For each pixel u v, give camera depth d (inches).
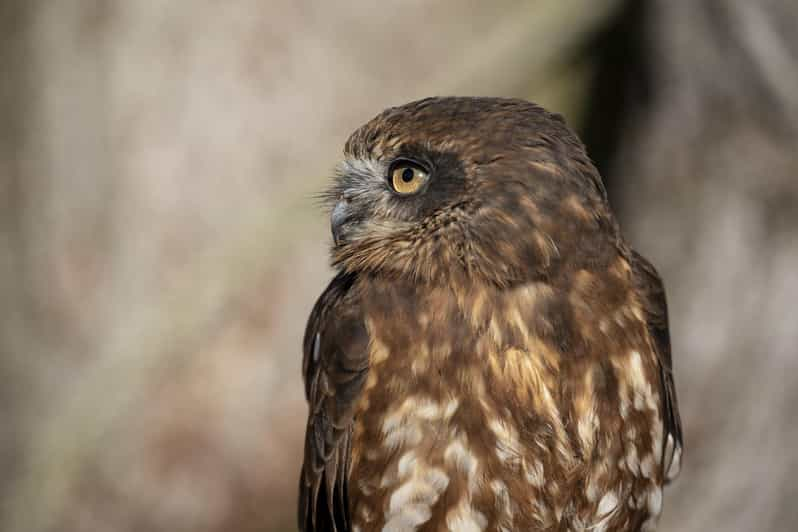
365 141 350.9
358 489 343.9
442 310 333.1
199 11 656.4
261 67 657.0
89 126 661.3
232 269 602.2
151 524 639.8
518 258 329.1
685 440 498.6
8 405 644.1
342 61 661.9
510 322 330.3
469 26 666.2
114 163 658.8
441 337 332.5
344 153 359.3
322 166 640.4
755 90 474.3
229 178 654.5
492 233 329.4
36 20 669.9
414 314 335.0
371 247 344.2
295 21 658.8
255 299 640.4
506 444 330.6
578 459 334.0
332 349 348.8
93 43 663.1
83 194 660.7
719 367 494.3
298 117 658.2
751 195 485.4
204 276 609.6
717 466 497.7
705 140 488.1
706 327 495.2
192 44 657.0
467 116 337.4
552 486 334.0
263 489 658.8
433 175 336.5
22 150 666.8
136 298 650.2
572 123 669.9
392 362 335.9
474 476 332.5
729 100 480.1
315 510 366.0
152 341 614.9
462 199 331.6
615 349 335.0
